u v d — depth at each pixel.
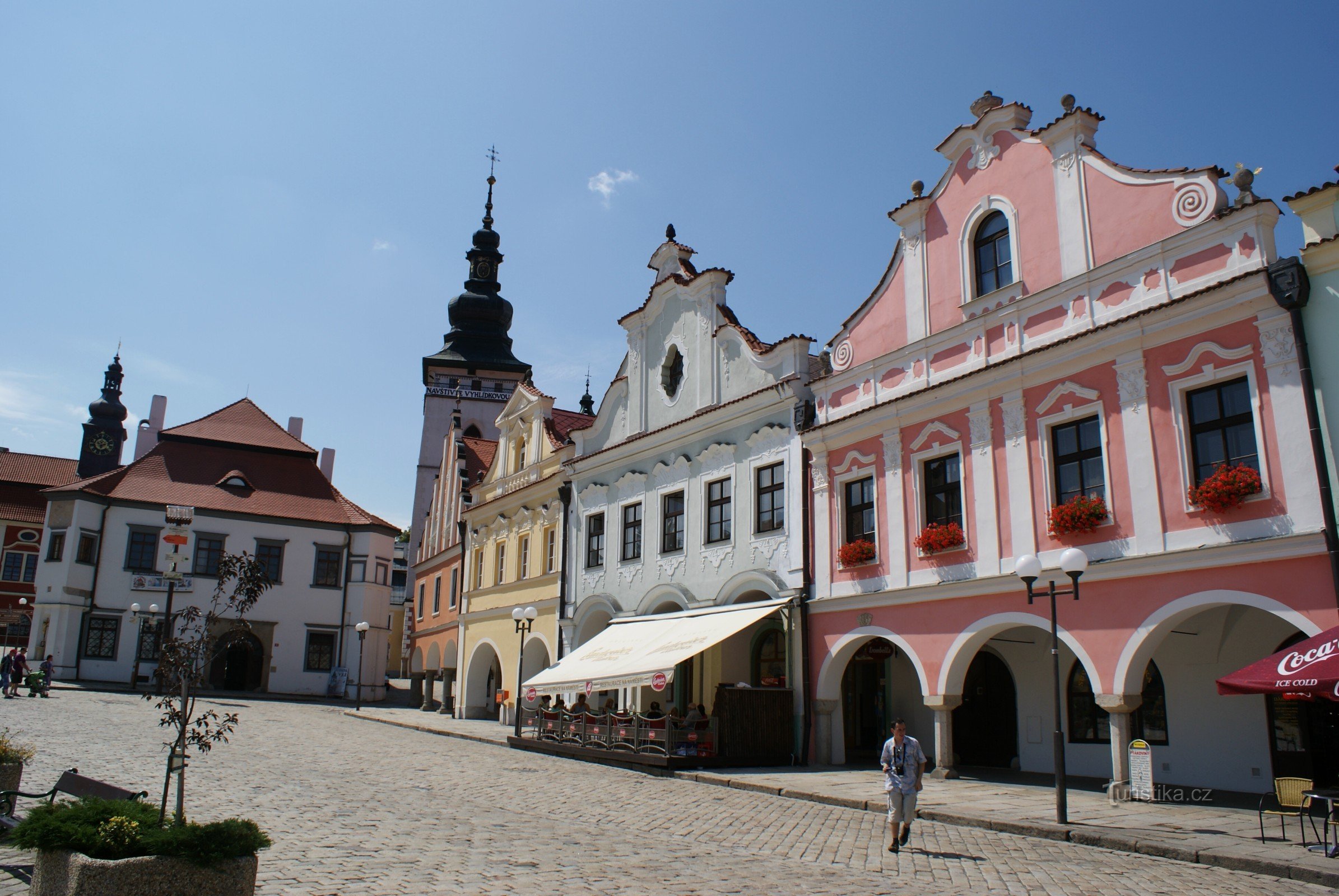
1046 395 17.88
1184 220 16.25
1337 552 13.26
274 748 21.72
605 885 9.05
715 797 16.45
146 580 50.28
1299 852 11.04
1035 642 20.64
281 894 8.13
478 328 78.81
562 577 32.50
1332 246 13.88
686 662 27.08
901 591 19.98
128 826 7.18
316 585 54.47
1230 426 15.10
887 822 13.17
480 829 12.08
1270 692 12.44
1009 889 9.52
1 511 64.00
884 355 21.67
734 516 25.30
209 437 56.25
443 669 44.72
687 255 29.91
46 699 33.50
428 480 74.00
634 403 30.61
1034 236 18.88
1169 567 15.26
